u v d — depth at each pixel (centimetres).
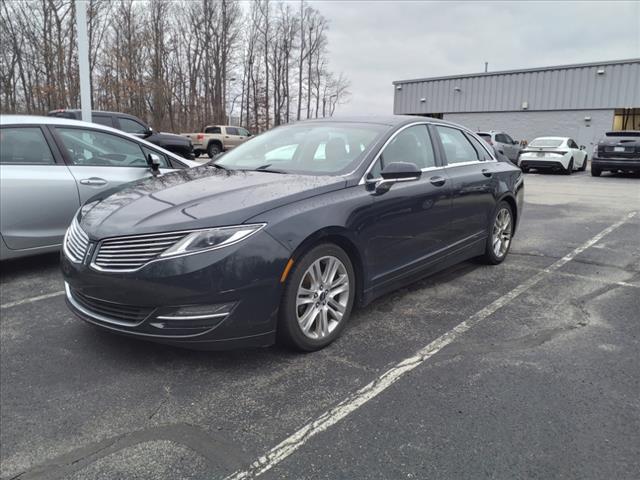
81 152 519
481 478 214
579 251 606
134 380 298
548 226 766
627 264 546
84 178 507
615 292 453
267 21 5288
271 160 414
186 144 1324
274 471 220
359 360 322
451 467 221
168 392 285
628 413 261
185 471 220
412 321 387
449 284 477
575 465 222
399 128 420
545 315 398
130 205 328
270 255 293
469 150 513
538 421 254
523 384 291
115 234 297
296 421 257
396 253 388
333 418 259
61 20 3753
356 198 349
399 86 3428
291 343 319
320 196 332
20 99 3903
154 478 216
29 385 292
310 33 5522
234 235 288
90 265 300
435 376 301
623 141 1638
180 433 247
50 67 3728
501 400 274
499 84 2989
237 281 284
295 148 418
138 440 242
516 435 243
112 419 259
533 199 1086
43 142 494
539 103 2856
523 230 735
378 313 403
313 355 329
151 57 4178
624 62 2558
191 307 283
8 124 473
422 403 272
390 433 246
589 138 2730
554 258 574
